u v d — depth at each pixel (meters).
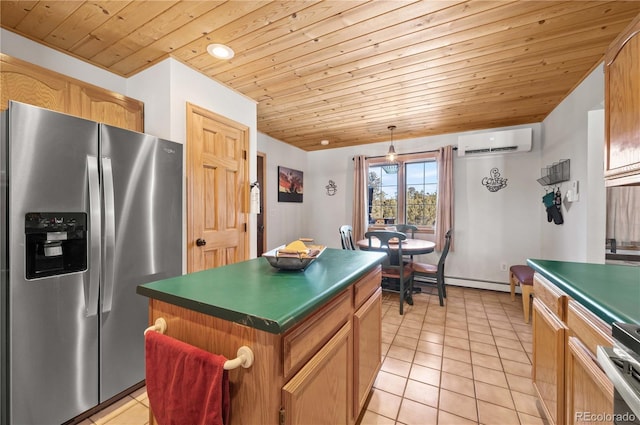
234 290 1.01
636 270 1.40
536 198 3.56
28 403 1.25
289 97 2.78
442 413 1.56
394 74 2.31
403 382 1.84
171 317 1.00
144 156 1.69
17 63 1.51
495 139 3.61
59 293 1.34
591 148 2.26
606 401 0.89
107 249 1.50
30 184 1.23
